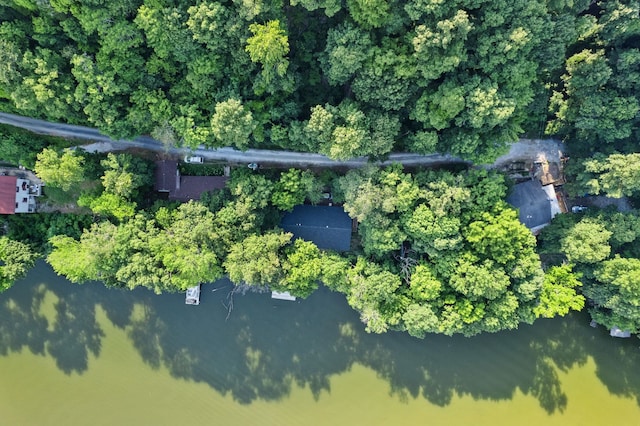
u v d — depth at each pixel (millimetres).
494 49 47625
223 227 56281
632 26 47875
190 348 65500
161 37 49281
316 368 64812
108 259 55750
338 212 61625
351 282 56844
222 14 47031
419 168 59062
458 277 55125
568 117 56031
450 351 64312
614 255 56125
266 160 62406
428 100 51438
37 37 50125
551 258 61625
